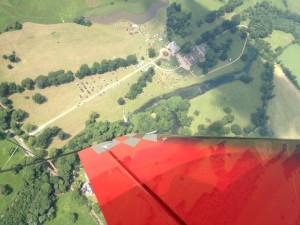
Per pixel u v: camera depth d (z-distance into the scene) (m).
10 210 179.38
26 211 180.75
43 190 186.12
